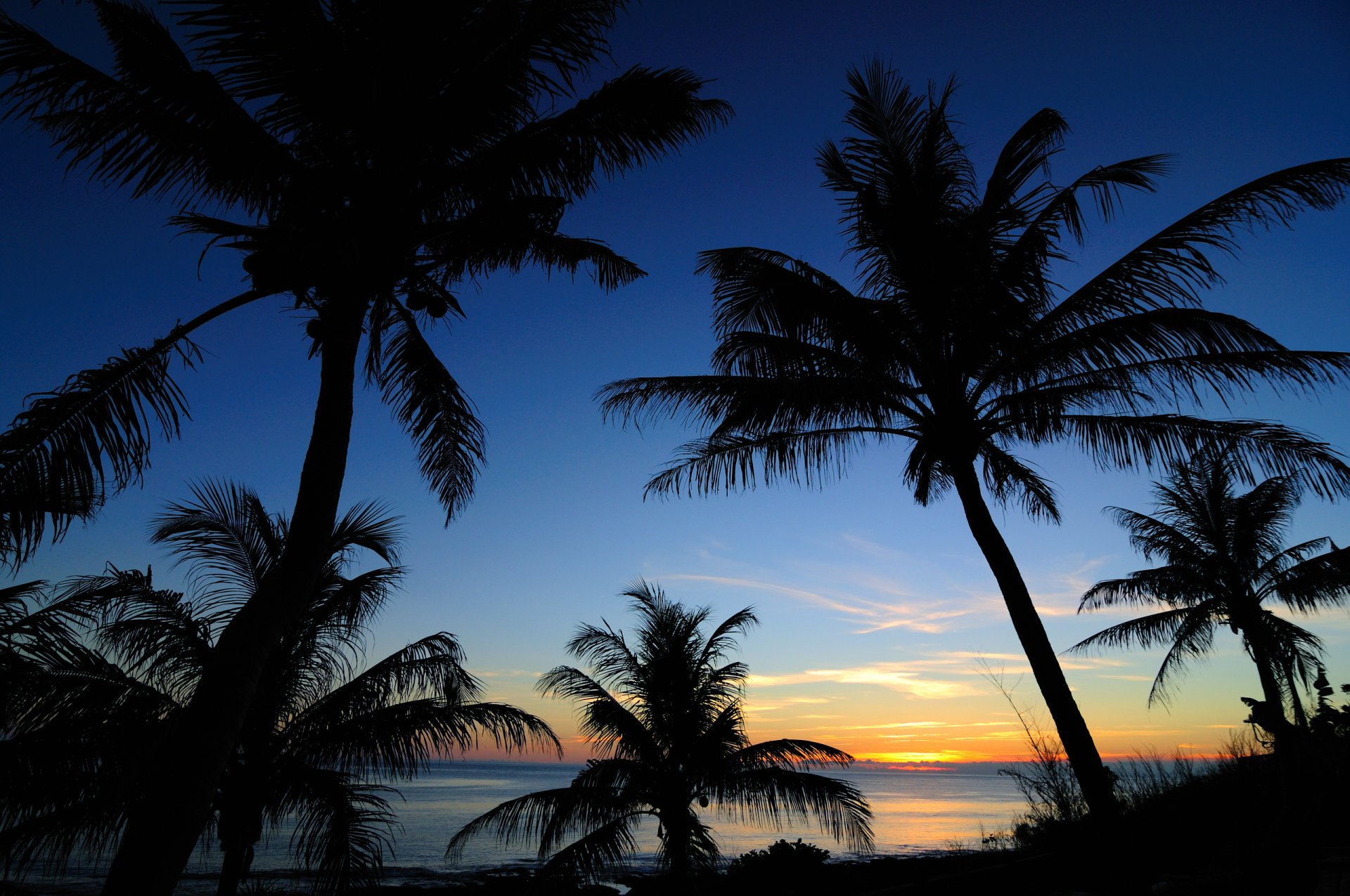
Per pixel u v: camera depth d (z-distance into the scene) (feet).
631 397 33.88
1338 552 53.42
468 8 20.54
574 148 21.80
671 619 46.70
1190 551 59.88
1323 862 22.50
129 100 18.74
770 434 35.09
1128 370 31.04
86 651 29.19
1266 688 53.67
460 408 26.45
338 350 17.80
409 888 71.56
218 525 34.35
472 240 21.65
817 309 32.76
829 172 34.58
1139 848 26.68
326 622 34.50
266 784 31.01
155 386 17.83
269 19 19.04
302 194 19.52
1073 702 28.37
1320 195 26.84
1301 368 27.50
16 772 26.05
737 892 48.52
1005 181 33.01
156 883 13.26
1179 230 28.68
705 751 42.57
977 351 32.63
